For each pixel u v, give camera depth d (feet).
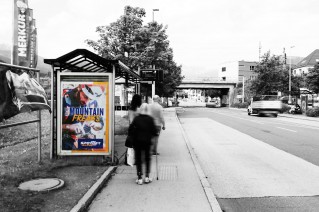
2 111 22.26
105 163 29.53
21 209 17.33
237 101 282.15
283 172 28.96
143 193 22.00
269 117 117.08
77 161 29.84
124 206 19.45
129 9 84.02
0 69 22.68
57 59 28.89
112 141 29.81
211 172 29.17
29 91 25.96
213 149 42.29
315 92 134.51
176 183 24.53
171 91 171.32
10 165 28.04
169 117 108.37
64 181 23.54
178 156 35.81
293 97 169.07
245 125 80.38
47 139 44.62
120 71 36.68
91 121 29.76
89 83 29.60
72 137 29.73
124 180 25.31
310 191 23.06
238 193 22.72
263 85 171.01
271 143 47.62
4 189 21.11
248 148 42.98
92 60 30.76
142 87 65.67
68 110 29.63
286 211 18.97
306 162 33.35
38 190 20.81
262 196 21.97
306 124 83.10
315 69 131.13
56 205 18.48
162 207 19.29
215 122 91.09
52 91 30.07
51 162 29.07
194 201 20.35
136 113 27.27
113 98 29.71
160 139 50.67
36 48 74.33
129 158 28.27
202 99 520.01
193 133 62.28
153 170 28.91
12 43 71.97
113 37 82.84
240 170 29.91
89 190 21.38
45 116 71.82
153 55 86.99
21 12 72.54
